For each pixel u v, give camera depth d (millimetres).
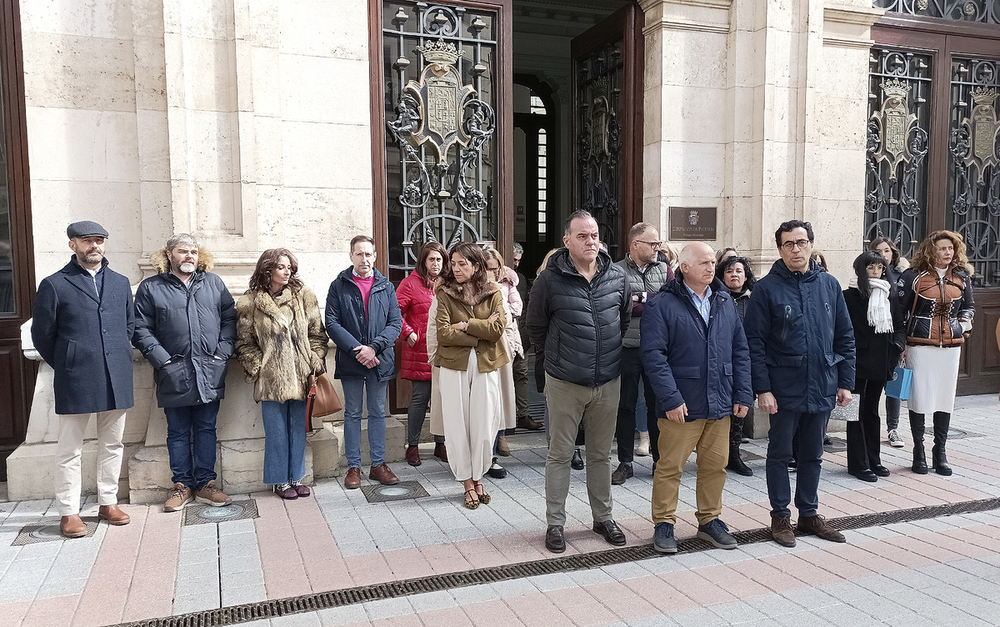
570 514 4363
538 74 11562
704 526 3910
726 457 3820
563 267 3748
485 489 4871
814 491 4012
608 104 7152
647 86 6613
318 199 5496
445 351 4480
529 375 9102
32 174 4793
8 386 5070
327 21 5445
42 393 4754
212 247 4914
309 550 3793
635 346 4973
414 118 5961
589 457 3938
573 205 7785
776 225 6555
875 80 7383
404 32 5863
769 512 4355
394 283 5996
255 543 3889
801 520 4055
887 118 7449
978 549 3820
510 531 4086
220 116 4949
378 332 4918
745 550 3812
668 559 3686
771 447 3969
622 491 4844
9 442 5098
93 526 4137
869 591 3311
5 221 4984
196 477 4570
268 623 3021
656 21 6398
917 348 5207
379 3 5684
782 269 3916
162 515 4328
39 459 4617
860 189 7027
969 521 4266
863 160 7012
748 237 6648
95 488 4723
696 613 3098
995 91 7945
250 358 4555
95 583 3396
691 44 6469
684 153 6527
